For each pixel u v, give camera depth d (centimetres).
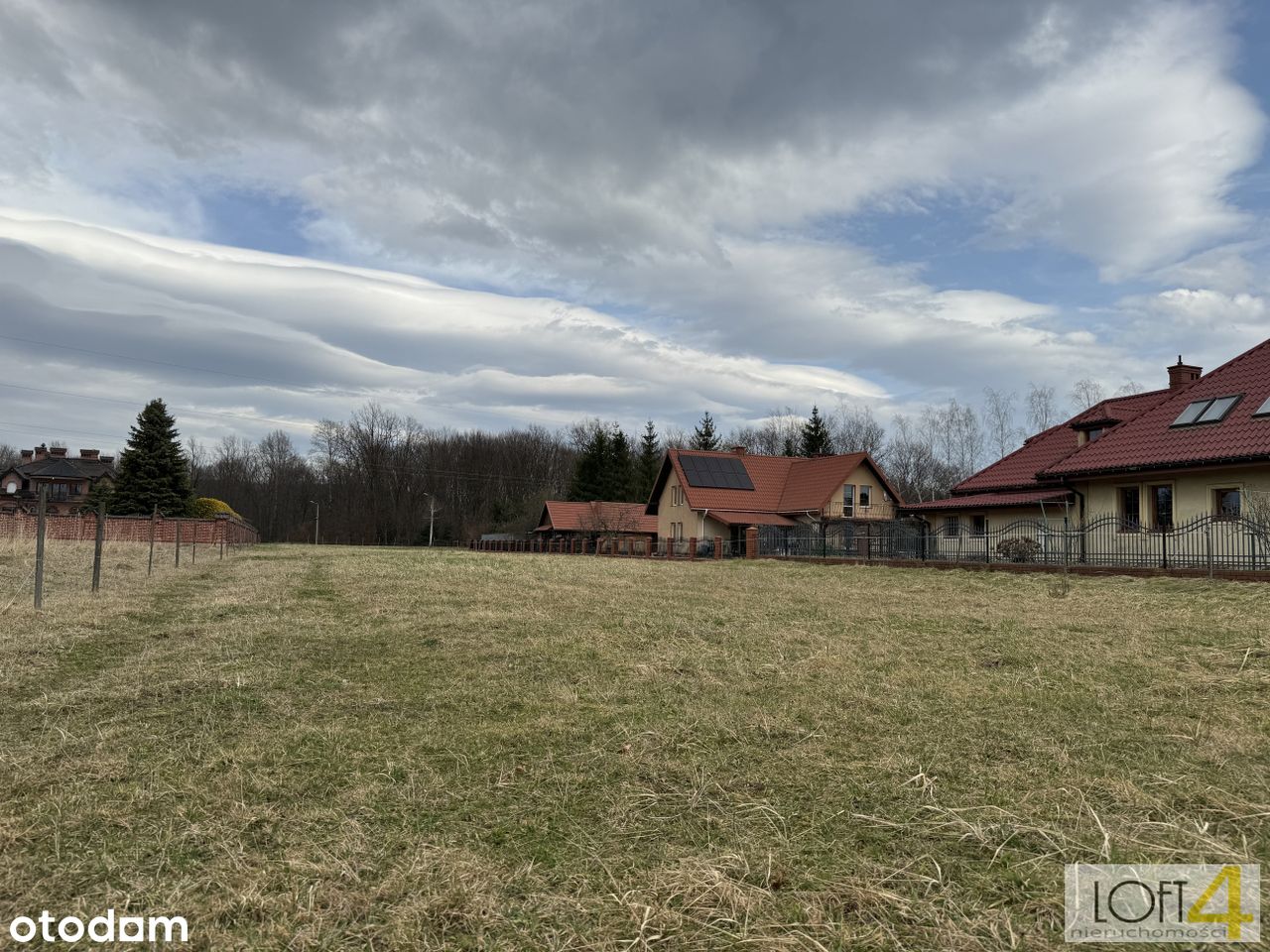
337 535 7681
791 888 340
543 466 8806
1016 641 882
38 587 1117
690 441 8094
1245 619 991
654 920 314
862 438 7388
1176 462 1847
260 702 631
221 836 387
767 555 2930
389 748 521
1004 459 2873
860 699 636
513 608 1180
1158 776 457
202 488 8500
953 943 297
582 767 487
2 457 8875
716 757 502
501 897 332
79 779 458
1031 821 401
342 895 332
